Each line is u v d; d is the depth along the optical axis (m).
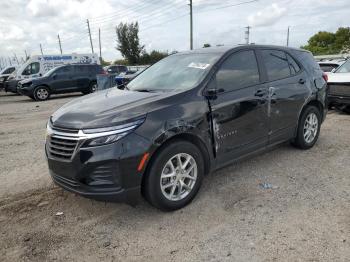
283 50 5.37
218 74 4.22
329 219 3.53
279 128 5.04
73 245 3.26
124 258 3.04
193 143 3.91
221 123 4.10
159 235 3.37
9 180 4.89
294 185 4.39
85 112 3.61
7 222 3.70
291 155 5.54
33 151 6.38
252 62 4.73
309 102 5.60
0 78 24.45
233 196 4.12
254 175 4.75
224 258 2.97
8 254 3.14
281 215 3.64
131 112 3.47
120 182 3.35
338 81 8.76
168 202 3.69
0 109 13.72
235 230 3.40
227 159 4.32
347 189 4.23
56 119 3.70
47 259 3.06
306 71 5.59
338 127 7.55
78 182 3.40
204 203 3.97
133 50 62.81
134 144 3.34
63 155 3.48
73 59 24.58
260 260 2.92
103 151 3.29
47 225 3.62
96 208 3.96
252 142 4.60
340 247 3.05
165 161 3.57
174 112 3.64
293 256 2.96
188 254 3.06
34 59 22.69
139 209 3.90
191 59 4.66
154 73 4.86
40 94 17.22
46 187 4.59
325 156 5.48
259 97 4.59
